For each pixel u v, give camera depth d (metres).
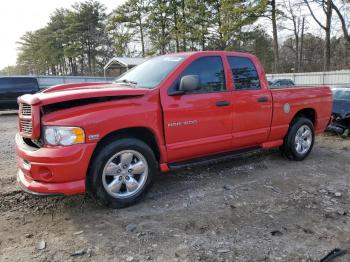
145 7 49.56
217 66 4.84
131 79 4.83
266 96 5.38
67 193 3.58
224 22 36.59
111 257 3.03
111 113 3.77
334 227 3.61
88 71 63.62
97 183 3.79
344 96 9.29
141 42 52.19
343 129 8.69
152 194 4.49
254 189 4.70
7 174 5.46
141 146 4.05
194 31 40.66
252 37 38.72
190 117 4.43
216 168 5.68
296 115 6.16
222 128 4.83
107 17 61.19
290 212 3.96
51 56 70.38
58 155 3.48
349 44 34.53
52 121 3.54
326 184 4.95
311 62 49.66
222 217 3.81
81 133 3.57
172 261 2.96
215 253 3.08
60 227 3.59
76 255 3.05
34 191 3.60
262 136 5.45
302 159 6.22
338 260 3.00
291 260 2.99
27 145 3.83
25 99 3.77
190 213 3.91
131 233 3.45
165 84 4.27
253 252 3.11
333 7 33.28
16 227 3.59
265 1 33.16
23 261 2.96
